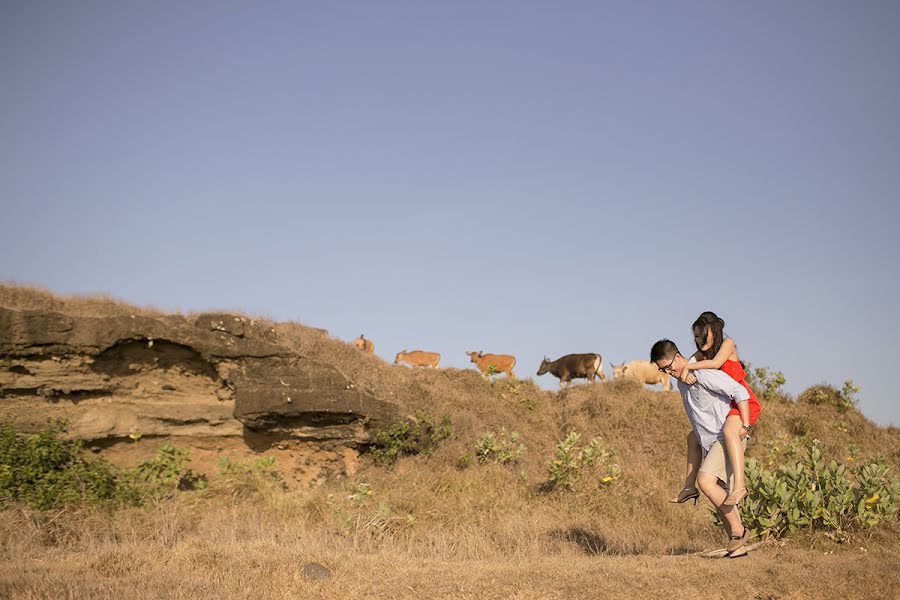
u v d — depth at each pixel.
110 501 10.70
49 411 12.19
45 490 10.44
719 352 6.70
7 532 8.59
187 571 6.16
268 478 12.76
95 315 14.29
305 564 6.33
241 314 15.94
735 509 6.65
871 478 9.48
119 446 12.73
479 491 12.80
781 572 6.04
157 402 13.13
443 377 19.36
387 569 6.44
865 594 5.50
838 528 8.92
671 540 10.34
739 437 6.52
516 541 9.50
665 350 6.70
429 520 11.05
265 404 13.20
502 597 5.42
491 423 17.11
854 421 20.33
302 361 13.71
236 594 5.42
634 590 5.56
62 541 8.59
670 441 17.17
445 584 5.79
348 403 13.66
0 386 11.85
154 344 12.82
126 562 6.40
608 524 11.38
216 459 13.47
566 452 13.37
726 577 5.90
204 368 13.41
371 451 14.43
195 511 10.95
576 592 5.52
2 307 11.83
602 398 18.66
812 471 9.66
